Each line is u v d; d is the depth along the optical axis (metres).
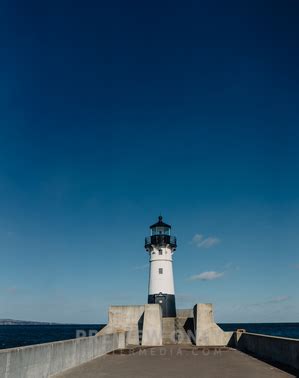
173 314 38.53
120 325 34.12
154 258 39.69
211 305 31.52
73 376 14.34
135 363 18.52
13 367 10.91
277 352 18.28
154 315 31.48
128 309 34.50
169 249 39.97
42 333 105.50
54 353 14.59
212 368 16.56
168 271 39.38
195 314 32.25
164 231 40.41
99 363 18.50
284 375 14.19
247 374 14.55
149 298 39.19
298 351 15.41
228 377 13.92
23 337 80.38
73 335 91.56
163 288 38.66
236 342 28.62
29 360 12.11
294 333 91.00
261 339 21.39
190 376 14.31
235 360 19.59
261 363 18.03
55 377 14.05
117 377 14.14
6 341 65.00
